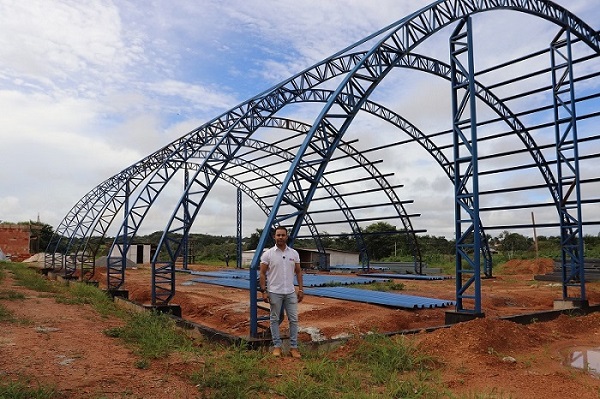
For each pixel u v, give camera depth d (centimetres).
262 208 4325
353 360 729
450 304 1534
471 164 1161
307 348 805
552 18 1664
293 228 1057
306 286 2241
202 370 630
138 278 3005
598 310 1525
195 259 5847
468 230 1159
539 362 767
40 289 1803
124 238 1947
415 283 2552
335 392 581
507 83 1881
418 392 571
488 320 878
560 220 1597
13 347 744
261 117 1808
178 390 557
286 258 781
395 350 736
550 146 1777
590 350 882
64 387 548
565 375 685
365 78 1291
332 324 1196
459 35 1248
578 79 1661
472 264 1130
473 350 780
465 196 1170
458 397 564
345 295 1766
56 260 3238
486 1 1540
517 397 578
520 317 1197
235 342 840
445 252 6900
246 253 5172
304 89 1842
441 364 719
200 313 1539
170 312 1397
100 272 3469
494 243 7356
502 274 3578
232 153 1681
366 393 574
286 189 983
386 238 5881
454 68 1260
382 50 1336
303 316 1326
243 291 2102
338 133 1198
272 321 773
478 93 1986
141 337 849
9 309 1170
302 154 1038
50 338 837
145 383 579
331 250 4653
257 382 590
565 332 1063
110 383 573
